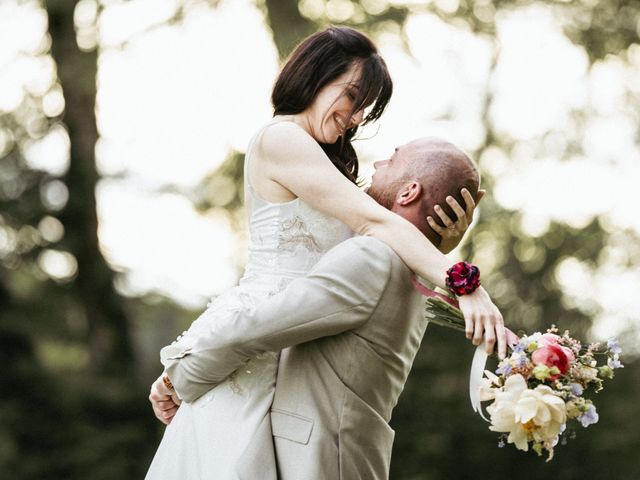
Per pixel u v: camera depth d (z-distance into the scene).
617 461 13.14
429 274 2.96
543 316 15.40
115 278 16.11
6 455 14.84
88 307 16.03
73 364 17.97
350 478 2.98
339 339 3.01
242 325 2.96
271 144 3.13
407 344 3.08
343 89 3.12
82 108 15.67
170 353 3.15
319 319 2.93
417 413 13.76
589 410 2.83
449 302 2.99
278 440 2.99
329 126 3.15
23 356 15.70
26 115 15.86
